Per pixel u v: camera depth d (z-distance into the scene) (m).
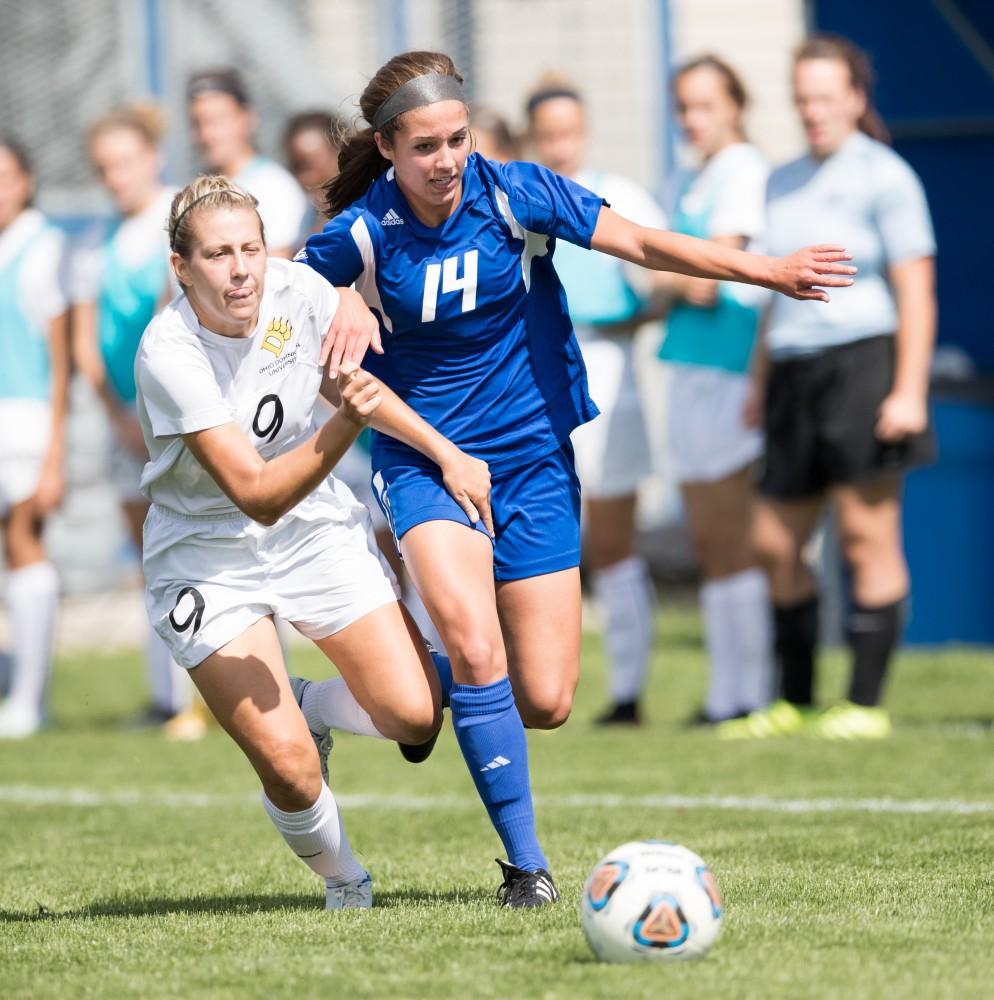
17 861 21.44
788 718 32.19
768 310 31.84
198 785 28.20
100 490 52.12
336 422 15.38
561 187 17.27
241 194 15.83
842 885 17.27
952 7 42.28
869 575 31.20
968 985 12.83
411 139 16.36
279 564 16.77
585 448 33.41
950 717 33.56
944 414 41.28
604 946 13.70
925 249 30.34
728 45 54.09
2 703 39.41
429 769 29.70
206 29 53.81
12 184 34.72
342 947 14.74
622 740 31.70
